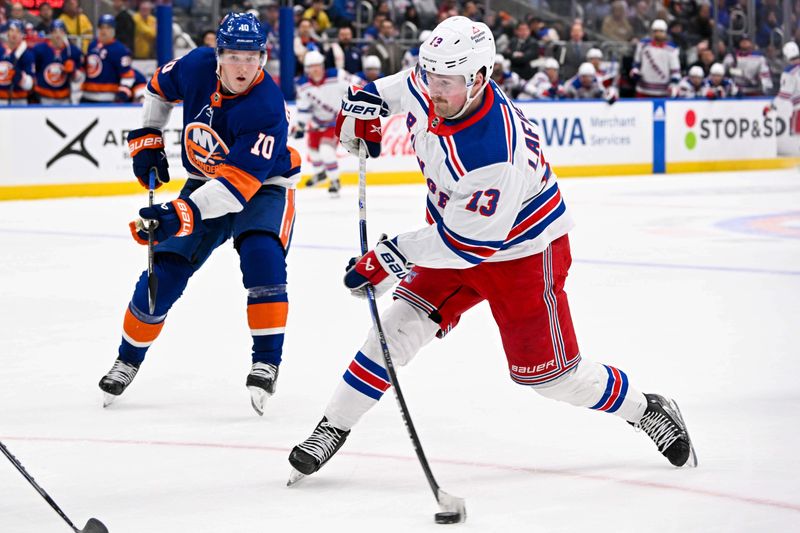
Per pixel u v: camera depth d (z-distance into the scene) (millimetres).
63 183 34094
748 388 11922
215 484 8820
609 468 9188
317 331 15172
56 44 34688
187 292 18266
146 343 11242
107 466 9289
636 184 40562
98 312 16453
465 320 15898
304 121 35688
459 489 8688
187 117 11305
